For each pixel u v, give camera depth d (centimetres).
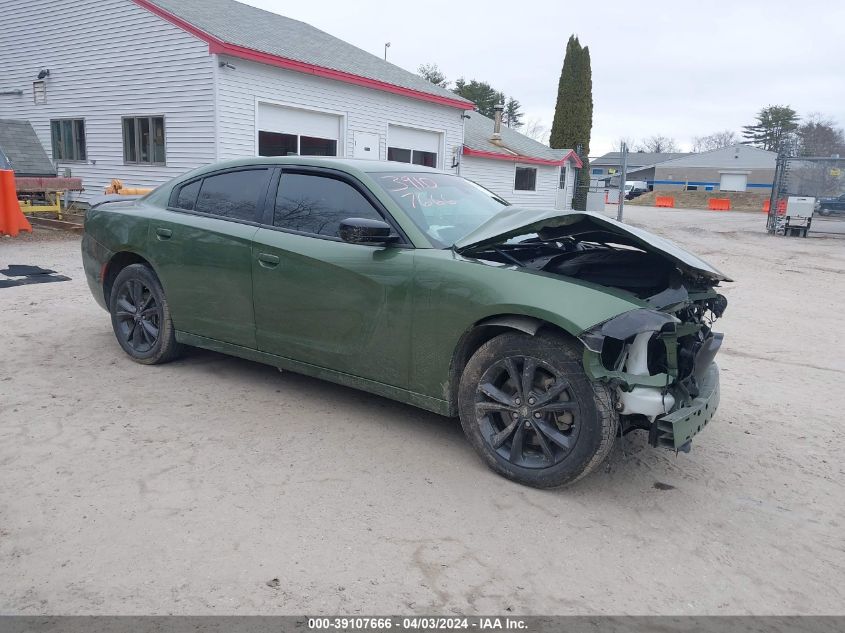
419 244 374
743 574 282
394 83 1784
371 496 327
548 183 2975
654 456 395
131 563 266
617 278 372
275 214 433
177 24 1421
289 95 1545
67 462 347
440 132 2077
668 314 318
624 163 2209
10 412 409
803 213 2328
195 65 1414
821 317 862
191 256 459
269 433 395
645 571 280
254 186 451
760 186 7688
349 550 282
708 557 293
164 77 1480
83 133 1706
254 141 1486
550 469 333
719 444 419
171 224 472
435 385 369
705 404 338
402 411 438
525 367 334
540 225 353
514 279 338
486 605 253
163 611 240
